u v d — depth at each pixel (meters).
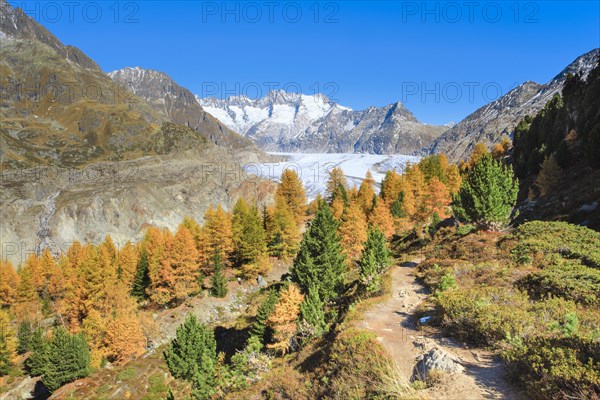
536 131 77.62
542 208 48.78
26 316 63.88
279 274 68.19
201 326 34.56
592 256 20.02
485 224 30.83
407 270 29.44
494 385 9.23
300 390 12.70
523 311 13.14
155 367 39.72
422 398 9.05
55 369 38.84
